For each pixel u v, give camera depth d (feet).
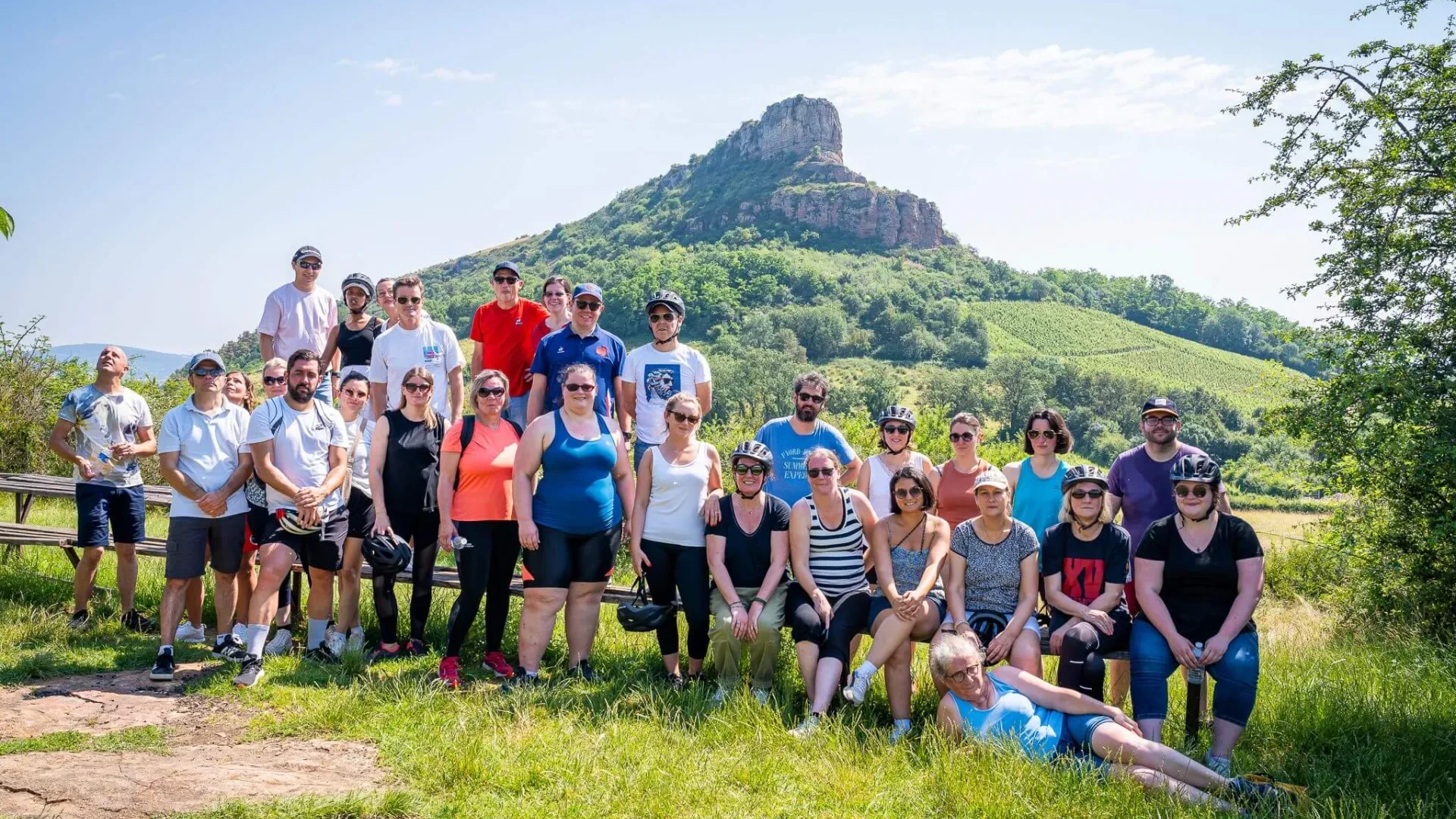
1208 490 18.71
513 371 28.02
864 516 21.44
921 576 20.63
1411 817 16.25
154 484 49.67
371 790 14.69
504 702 19.12
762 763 16.53
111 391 24.82
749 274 573.74
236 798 14.14
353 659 21.27
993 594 20.59
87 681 20.21
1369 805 16.26
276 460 21.52
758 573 21.34
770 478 24.03
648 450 22.35
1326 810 15.72
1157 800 15.90
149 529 40.45
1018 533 20.70
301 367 21.65
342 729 17.56
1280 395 39.52
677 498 21.86
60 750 16.10
